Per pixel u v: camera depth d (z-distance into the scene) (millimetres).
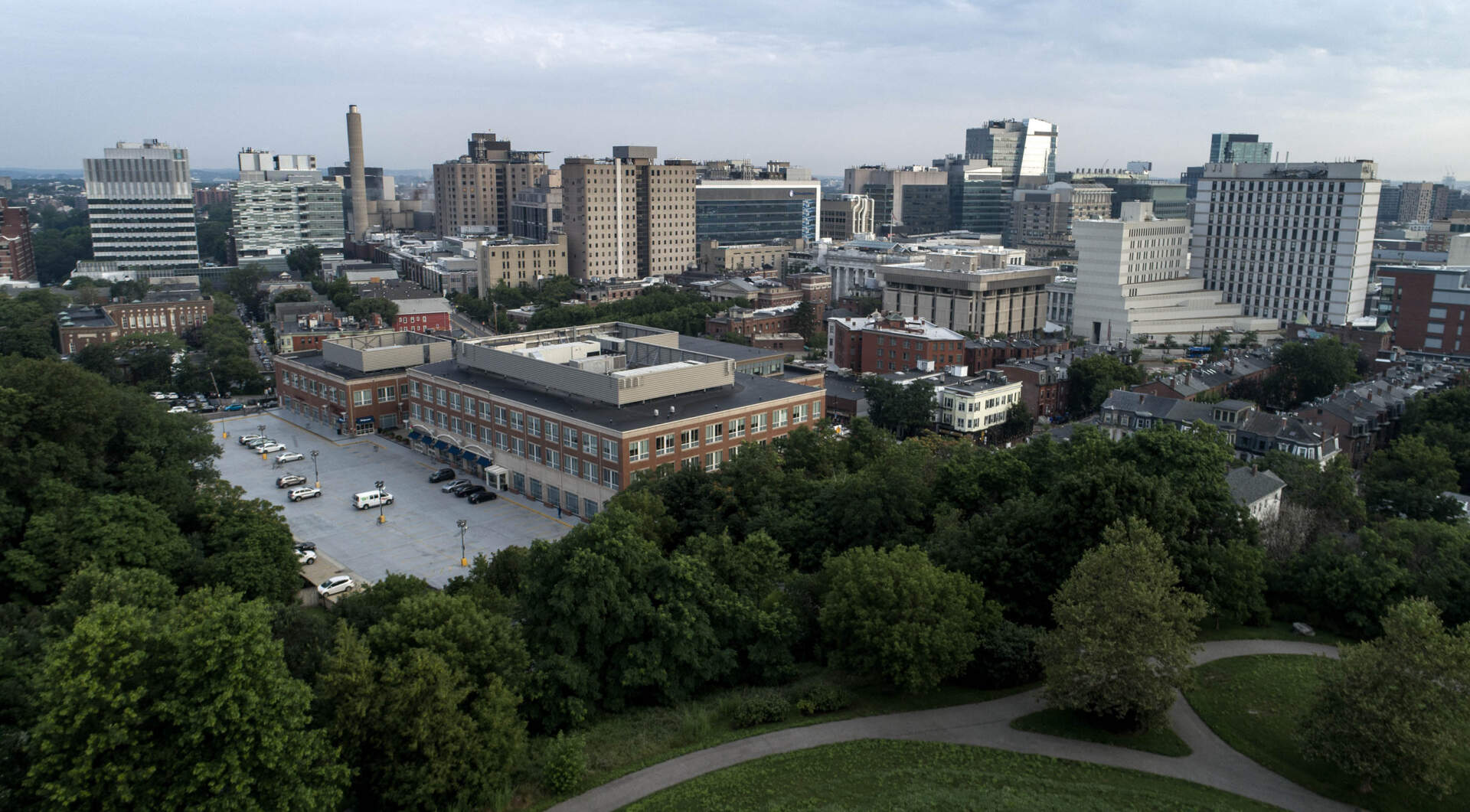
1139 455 105438
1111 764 68000
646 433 135250
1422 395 188500
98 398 112375
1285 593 97125
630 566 79688
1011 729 73250
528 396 154000
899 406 196250
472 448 162875
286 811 54344
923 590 75562
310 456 173000
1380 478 144375
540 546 81062
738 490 116375
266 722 54562
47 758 50938
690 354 166750
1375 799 63906
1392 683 61156
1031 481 114875
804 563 103500
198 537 105062
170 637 54438
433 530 136625
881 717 75625
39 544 90062
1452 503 127938
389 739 61562
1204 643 87938
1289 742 70688
